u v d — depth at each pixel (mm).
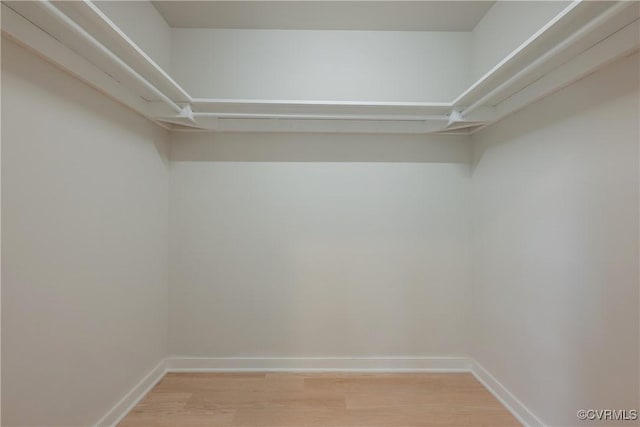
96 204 1473
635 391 1101
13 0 926
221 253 2225
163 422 1641
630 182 1121
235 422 1646
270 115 1958
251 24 2166
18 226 1089
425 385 2039
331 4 1947
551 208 1484
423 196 2244
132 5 1725
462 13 2039
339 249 2248
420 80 2238
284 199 2244
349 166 2242
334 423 1643
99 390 1504
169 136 2215
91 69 1358
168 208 2207
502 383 1876
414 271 2246
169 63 2188
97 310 1488
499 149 1928
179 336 2209
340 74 2229
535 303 1597
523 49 1216
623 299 1142
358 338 2234
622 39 1080
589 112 1275
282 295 2230
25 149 1111
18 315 1092
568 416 1372
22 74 1097
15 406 1084
